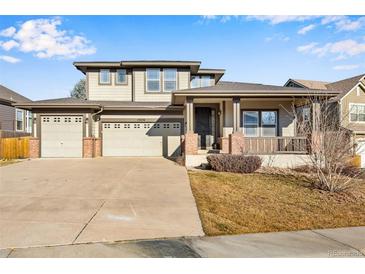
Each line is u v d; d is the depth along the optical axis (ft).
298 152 40.45
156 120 56.85
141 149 56.70
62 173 33.35
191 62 58.70
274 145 43.65
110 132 56.39
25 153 52.70
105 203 20.44
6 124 67.26
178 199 21.91
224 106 48.96
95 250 12.91
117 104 55.47
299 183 28.63
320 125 28.91
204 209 19.57
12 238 13.92
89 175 31.96
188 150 40.91
